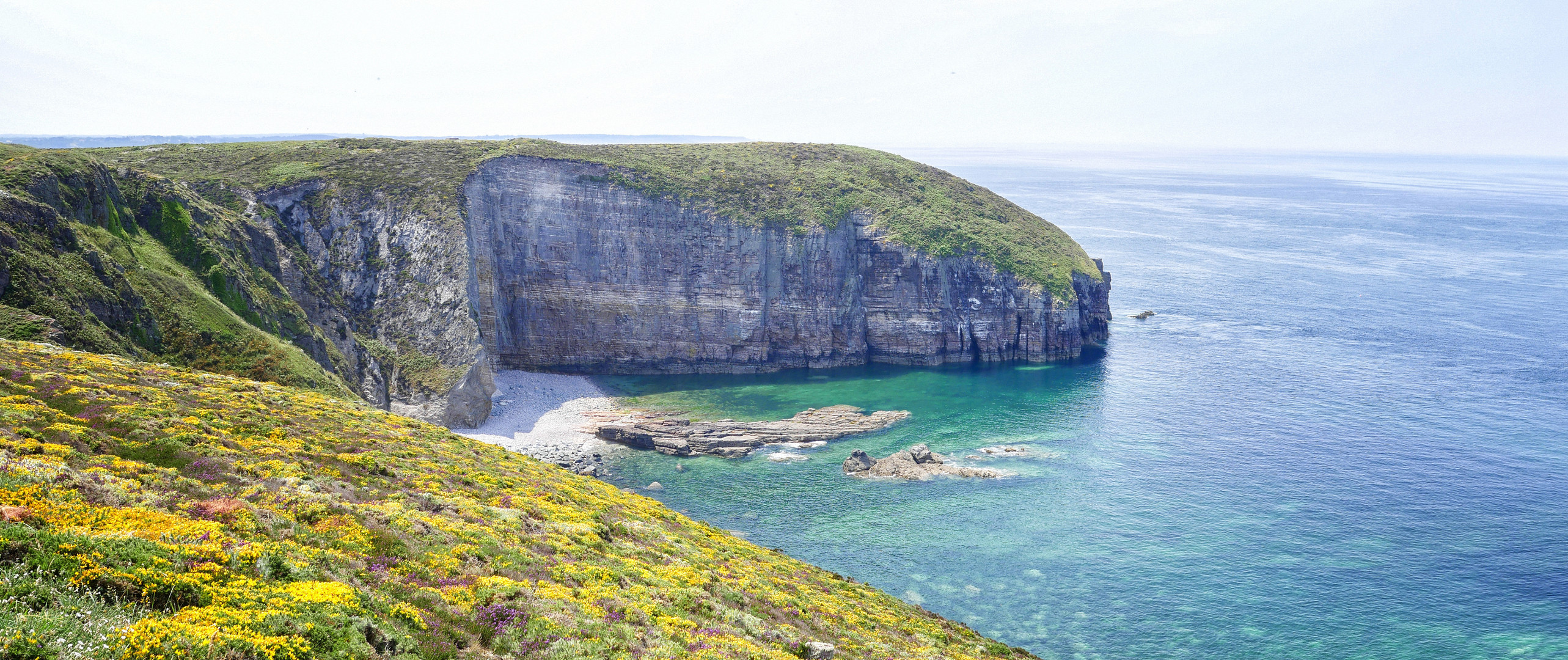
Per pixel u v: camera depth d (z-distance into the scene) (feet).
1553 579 237.04
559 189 474.08
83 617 59.47
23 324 203.41
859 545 258.98
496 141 534.37
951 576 239.91
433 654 75.20
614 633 92.53
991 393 428.97
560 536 135.13
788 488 306.14
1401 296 639.35
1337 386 425.28
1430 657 203.00
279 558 80.48
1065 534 266.98
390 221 444.14
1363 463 323.98
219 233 341.00
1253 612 222.07
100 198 292.40
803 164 582.76
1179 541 261.65
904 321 499.92
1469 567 243.81
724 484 310.04
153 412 142.41
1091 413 391.45
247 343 275.59
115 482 94.94
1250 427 367.66
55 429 117.91
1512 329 534.37
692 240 485.97
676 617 106.32
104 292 242.99
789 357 490.49
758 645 104.63
